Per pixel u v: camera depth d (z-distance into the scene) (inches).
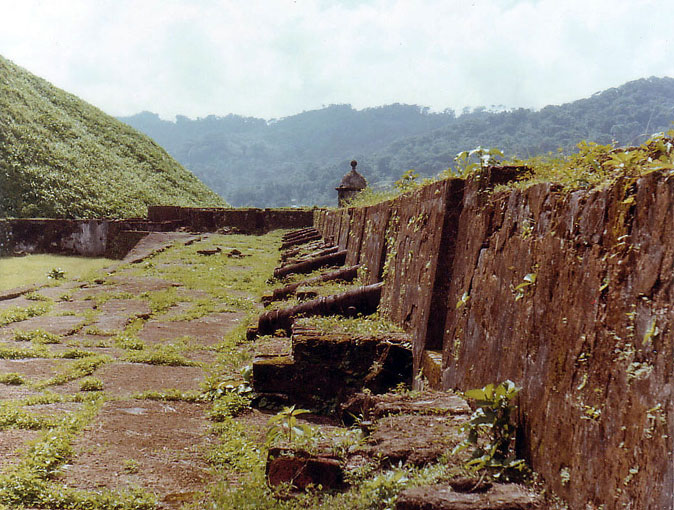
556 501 116.7
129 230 1347.2
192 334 402.9
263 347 296.8
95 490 173.2
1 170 1581.0
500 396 141.5
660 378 90.2
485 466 134.1
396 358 249.6
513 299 154.6
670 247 91.5
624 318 101.7
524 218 155.5
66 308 484.4
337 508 145.3
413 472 142.3
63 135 1969.7
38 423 224.1
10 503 160.9
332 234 779.4
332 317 313.1
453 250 228.5
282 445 177.8
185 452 206.1
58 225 1337.4
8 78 2144.4
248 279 650.2
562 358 122.3
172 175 2218.3
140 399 264.5
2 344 356.5
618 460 98.1
